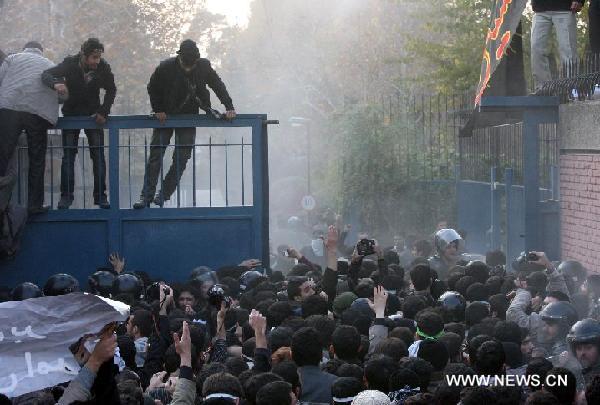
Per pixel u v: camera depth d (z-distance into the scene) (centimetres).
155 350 802
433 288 1047
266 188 1488
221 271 1269
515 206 1633
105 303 462
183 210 1443
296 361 690
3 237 1349
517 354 762
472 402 554
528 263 1089
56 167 2061
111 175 1423
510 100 1515
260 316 715
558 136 1509
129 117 1415
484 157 2008
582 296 984
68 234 1424
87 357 477
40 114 1332
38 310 459
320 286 984
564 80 1470
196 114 1426
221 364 665
